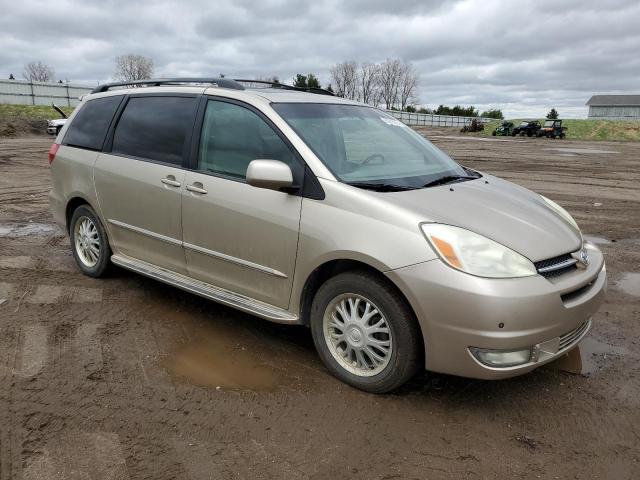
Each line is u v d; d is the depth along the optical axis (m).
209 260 4.09
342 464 2.74
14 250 6.45
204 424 3.04
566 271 3.29
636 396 3.45
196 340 4.10
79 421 3.04
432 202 3.38
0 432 2.93
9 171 14.52
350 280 3.32
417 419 3.14
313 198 3.48
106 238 5.09
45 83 47.25
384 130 4.48
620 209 10.26
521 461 2.80
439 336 3.02
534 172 16.88
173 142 4.38
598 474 2.71
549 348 3.10
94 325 4.32
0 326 4.25
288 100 4.11
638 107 102.56
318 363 3.79
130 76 83.06
